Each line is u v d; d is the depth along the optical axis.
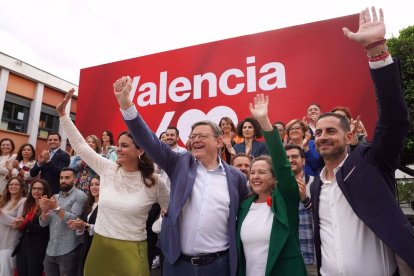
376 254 1.58
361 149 1.71
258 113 1.94
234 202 2.03
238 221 2.03
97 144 5.31
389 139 1.53
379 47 1.50
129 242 2.26
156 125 6.77
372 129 4.79
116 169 2.47
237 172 2.22
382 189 1.56
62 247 3.49
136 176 2.41
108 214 2.29
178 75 6.77
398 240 1.46
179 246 1.91
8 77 11.62
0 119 11.23
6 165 4.88
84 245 3.30
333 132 1.76
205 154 2.12
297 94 5.41
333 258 1.64
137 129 1.92
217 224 1.95
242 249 1.97
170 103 6.73
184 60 6.77
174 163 2.14
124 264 2.19
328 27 5.38
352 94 4.99
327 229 1.72
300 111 5.32
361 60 5.03
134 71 7.40
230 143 4.21
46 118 13.30
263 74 5.80
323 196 1.78
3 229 3.98
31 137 12.37
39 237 3.77
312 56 5.42
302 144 3.56
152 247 3.04
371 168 1.61
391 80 1.48
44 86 13.16
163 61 7.04
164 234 1.99
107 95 7.73
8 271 3.90
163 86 6.89
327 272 1.67
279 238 1.84
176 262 1.92
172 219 1.93
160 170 3.80
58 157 5.15
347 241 1.62
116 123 7.48
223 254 1.93
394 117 1.50
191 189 1.98
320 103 5.20
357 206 1.59
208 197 1.99
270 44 5.85
